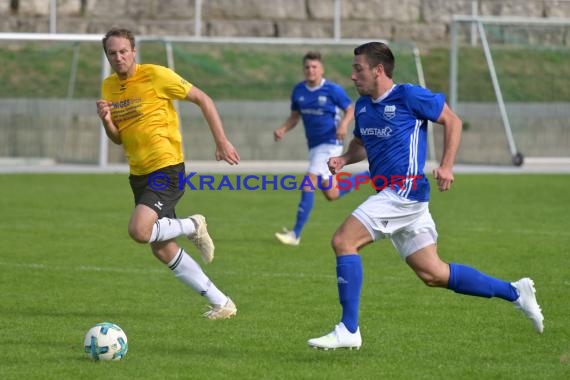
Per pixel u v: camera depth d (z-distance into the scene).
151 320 21.75
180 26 85.75
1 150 67.25
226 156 20.73
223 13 88.88
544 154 71.06
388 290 25.22
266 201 47.31
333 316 22.17
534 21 69.44
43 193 48.94
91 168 63.25
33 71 71.31
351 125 69.69
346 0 91.25
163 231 20.67
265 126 71.38
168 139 21.08
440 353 18.72
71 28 83.94
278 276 27.47
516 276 27.55
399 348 19.09
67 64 72.12
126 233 35.75
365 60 18.23
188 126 70.00
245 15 89.19
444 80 82.19
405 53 73.81
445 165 17.77
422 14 91.25
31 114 67.69
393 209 18.14
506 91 71.19
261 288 25.62
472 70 72.94
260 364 17.75
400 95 18.17
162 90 20.84
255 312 22.59
